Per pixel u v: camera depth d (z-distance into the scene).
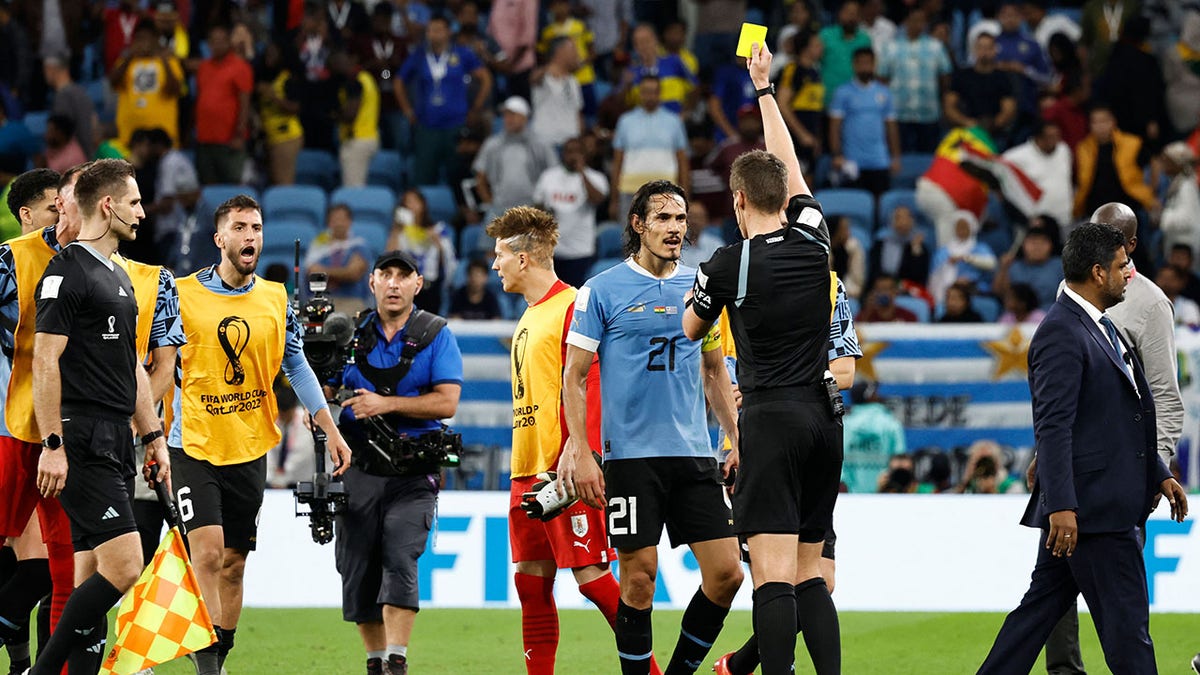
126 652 20.89
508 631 30.28
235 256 23.67
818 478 19.77
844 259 47.31
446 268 48.78
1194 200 50.59
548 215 23.00
